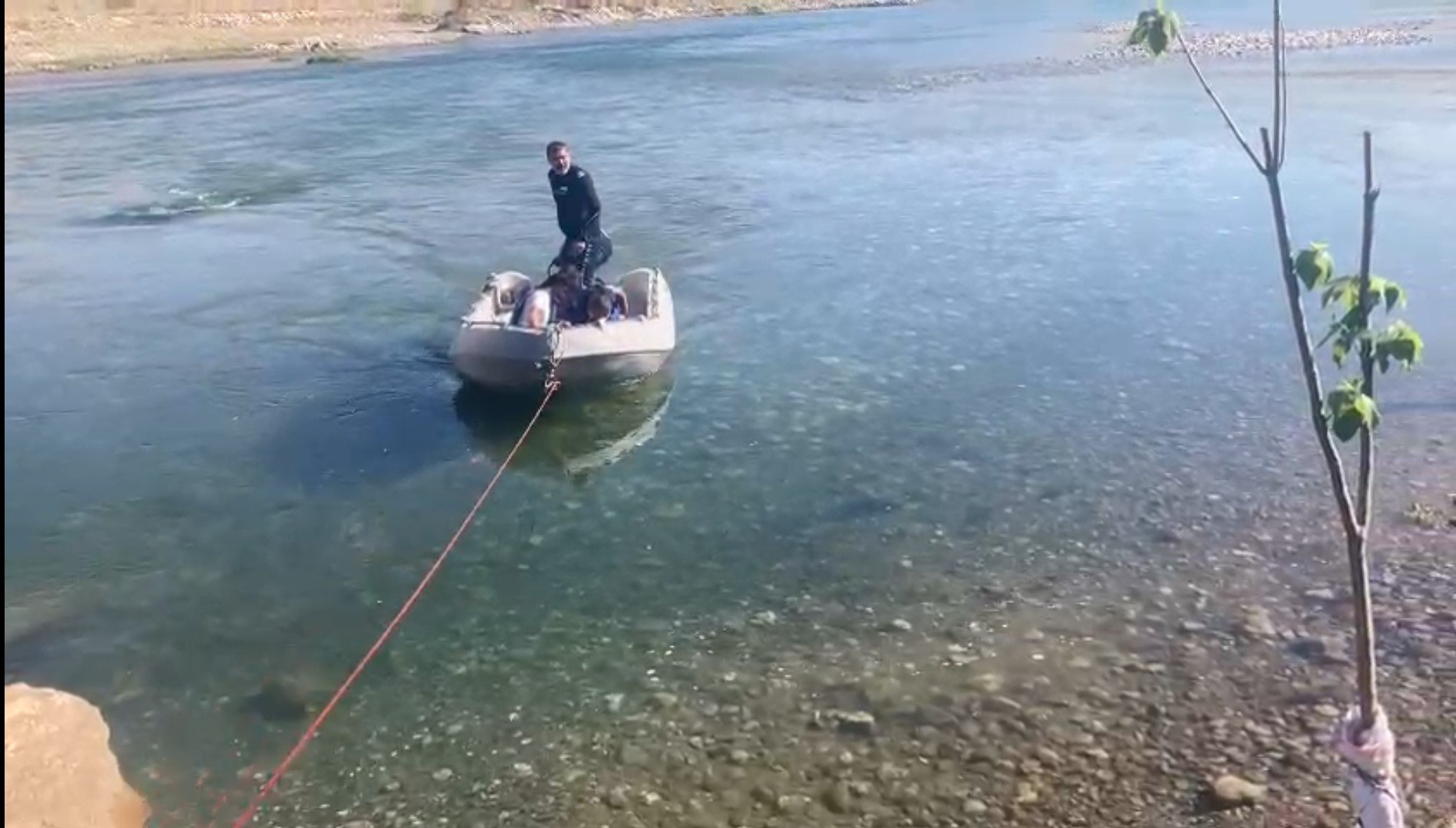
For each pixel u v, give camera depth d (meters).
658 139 30.06
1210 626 8.22
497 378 12.87
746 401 12.98
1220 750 6.89
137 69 47.78
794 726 7.40
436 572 9.74
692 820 6.59
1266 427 11.61
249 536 10.47
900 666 7.98
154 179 26.20
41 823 5.82
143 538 10.44
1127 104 33.31
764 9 83.38
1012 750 7.02
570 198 13.62
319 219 22.28
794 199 22.77
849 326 15.32
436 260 19.31
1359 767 3.82
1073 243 18.81
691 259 18.75
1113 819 6.38
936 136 29.30
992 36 57.59
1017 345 14.35
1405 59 39.03
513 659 8.41
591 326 12.98
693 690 7.88
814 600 8.95
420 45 58.38
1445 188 21.09
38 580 9.73
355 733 7.64
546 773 7.11
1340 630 8.05
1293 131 27.41
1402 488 10.10
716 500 10.72
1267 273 16.77
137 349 15.44
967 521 10.05
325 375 14.38
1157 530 9.69
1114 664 7.84
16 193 24.83
